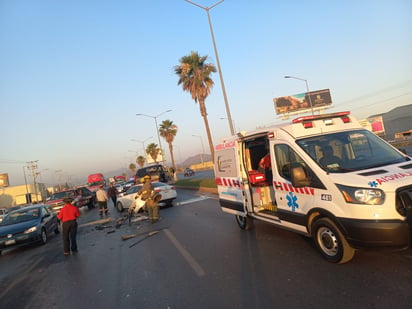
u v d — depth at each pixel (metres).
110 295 4.95
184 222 10.26
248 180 7.22
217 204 13.22
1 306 5.25
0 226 11.02
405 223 3.89
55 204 21.12
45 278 6.52
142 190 11.29
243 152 7.33
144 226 10.84
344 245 4.50
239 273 5.02
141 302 4.50
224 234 7.81
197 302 4.21
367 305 3.51
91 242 9.64
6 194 80.12
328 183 4.61
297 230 5.47
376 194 4.04
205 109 28.56
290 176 5.54
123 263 6.68
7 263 8.73
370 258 4.80
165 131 53.34
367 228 4.03
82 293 5.25
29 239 10.23
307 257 5.25
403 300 3.50
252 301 4.00
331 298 3.78
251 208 7.19
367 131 5.69
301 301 3.81
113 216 15.41
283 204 5.75
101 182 46.09
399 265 4.41
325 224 4.73
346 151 5.16
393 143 42.69
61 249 9.42
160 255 6.81
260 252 5.91
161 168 30.45
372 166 4.74
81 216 18.53
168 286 4.94
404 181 4.06
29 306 5.07
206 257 6.14
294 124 5.56
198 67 27.98
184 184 25.33
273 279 4.58
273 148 5.98
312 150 5.14
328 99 66.12
